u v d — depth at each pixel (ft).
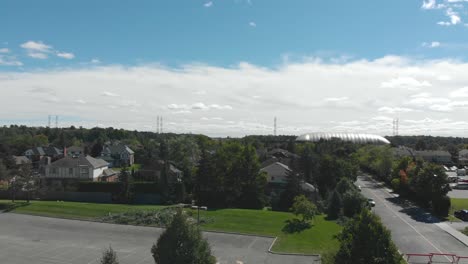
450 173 415.85
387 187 314.14
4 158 352.28
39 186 256.73
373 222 75.77
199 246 83.97
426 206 230.07
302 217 186.39
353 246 74.69
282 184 266.77
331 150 387.34
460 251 143.95
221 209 214.07
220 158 241.76
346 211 199.31
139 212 200.03
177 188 243.60
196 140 445.78
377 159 362.53
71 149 468.34
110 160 426.51
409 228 179.42
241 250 143.54
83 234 167.32
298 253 139.33
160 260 82.69
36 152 440.04
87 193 249.96
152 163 312.29
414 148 629.51
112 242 154.61
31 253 139.85
